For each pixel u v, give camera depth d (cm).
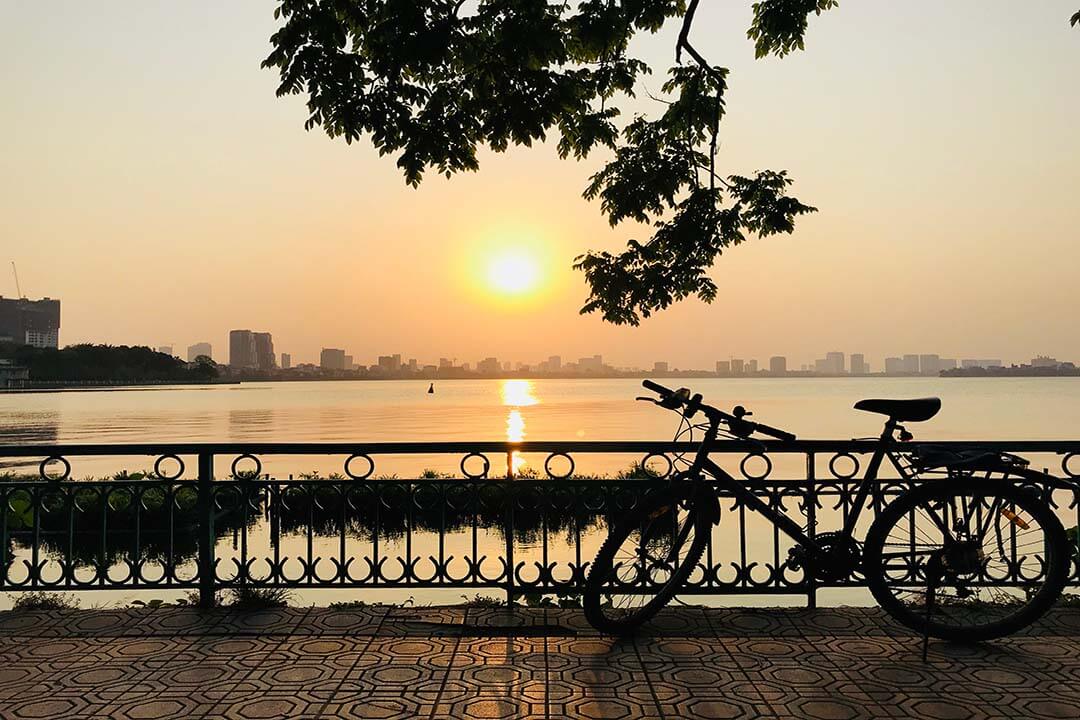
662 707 350
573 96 597
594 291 768
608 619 448
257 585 514
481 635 448
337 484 518
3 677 387
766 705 352
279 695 364
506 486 513
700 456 464
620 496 506
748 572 496
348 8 554
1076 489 473
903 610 440
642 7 633
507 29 551
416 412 12238
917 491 442
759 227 745
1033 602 435
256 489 515
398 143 591
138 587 512
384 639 441
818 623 468
